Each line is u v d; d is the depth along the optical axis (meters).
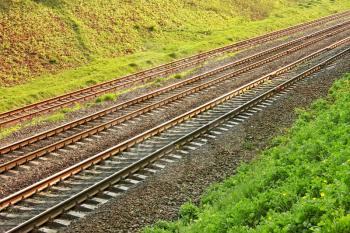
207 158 18.78
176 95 29.08
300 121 21.22
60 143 21.16
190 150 19.70
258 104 25.95
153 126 23.88
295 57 39.34
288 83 29.31
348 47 40.50
